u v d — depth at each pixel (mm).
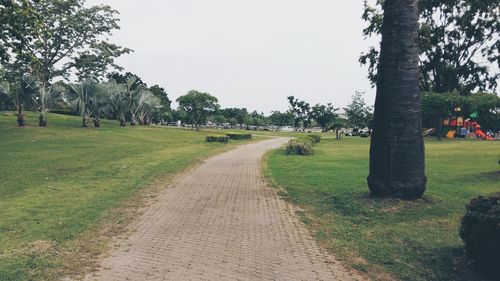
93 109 39875
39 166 15078
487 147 27375
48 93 35781
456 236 6723
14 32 19125
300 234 7016
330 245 6406
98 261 5504
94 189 10992
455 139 44156
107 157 18625
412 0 8789
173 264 5426
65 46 40250
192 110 54219
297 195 10406
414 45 8789
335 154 23578
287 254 5941
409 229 7168
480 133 53188
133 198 9922
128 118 59875
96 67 43156
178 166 16219
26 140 24578
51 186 11422
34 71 35188
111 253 5844
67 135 29500
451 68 40188
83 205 8969
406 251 6090
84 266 5309
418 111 8852
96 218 7832
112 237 6656
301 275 5129
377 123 9125
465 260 5598
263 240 6637
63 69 41438
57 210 8484
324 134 67938
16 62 34406
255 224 7660
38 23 19547
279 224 7672
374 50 38750
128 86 48906
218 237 6770
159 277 4945
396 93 8773
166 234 6895
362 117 62000
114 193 10438
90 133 32500
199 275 5039
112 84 45031
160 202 9523
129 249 6047
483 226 5012
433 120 49781
